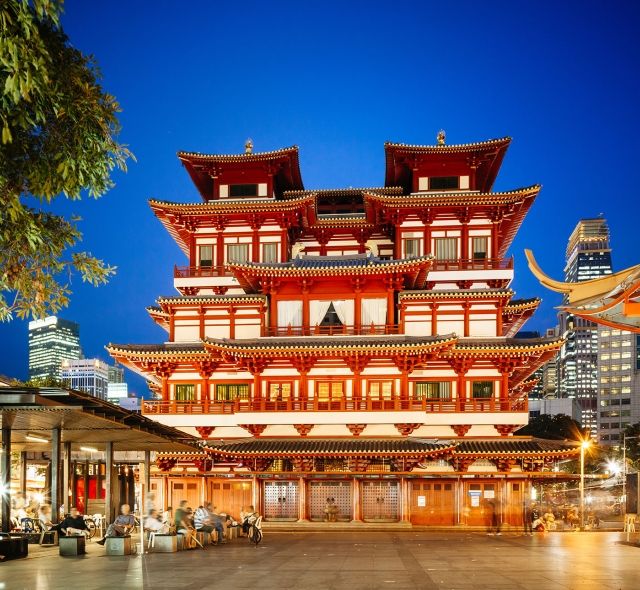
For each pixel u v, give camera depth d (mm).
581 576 23812
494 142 70000
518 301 73000
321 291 65125
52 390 24156
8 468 29078
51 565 25969
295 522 57438
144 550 32719
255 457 58281
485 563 28578
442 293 64750
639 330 21188
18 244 17859
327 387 61969
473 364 62719
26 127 14891
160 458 59906
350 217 74000
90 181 18125
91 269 19500
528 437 60938
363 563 28719
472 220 69188
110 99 18141
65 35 16984
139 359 63812
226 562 28469
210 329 67375
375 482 58875
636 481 35562
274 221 70812
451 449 56406
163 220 72938
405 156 72188
